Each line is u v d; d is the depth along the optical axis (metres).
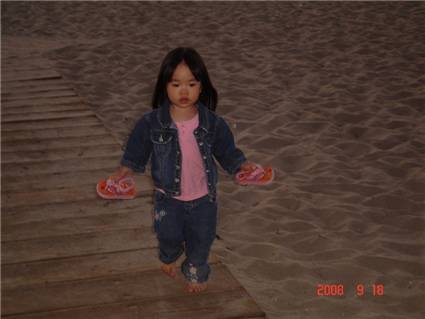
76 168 5.82
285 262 4.77
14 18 14.78
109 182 3.41
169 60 3.07
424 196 5.91
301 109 8.31
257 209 5.63
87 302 3.70
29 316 3.57
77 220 4.71
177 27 13.48
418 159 6.73
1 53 11.33
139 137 3.36
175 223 3.44
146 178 5.52
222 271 4.01
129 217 4.76
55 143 6.52
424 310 4.20
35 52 11.47
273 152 6.94
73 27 13.78
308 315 4.12
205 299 3.73
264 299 4.28
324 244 5.04
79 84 9.59
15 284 3.88
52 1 16.66
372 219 5.48
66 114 7.54
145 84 9.54
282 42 11.95
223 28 13.25
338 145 7.14
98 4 16.25
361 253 4.91
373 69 10.05
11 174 5.66
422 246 5.03
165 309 3.63
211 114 3.32
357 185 6.12
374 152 6.94
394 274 4.63
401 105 8.35
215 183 3.39
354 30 12.67
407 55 10.74
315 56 10.92
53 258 4.17
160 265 4.08
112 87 9.44
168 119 3.28
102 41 12.41
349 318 4.10
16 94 8.50
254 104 8.51
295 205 5.71
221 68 10.29
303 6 15.23
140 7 15.73
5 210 4.90
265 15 14.40
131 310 3.63
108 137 6.70
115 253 4.23
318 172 6.43
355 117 7.99
